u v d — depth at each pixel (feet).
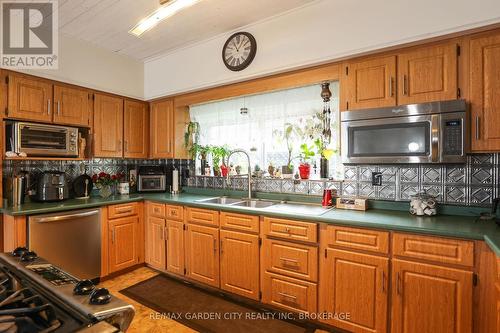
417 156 6.32
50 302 2.39
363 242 6.24
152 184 12.04
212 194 11.28
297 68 8.25
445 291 5.44
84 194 10.50
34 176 9.55
